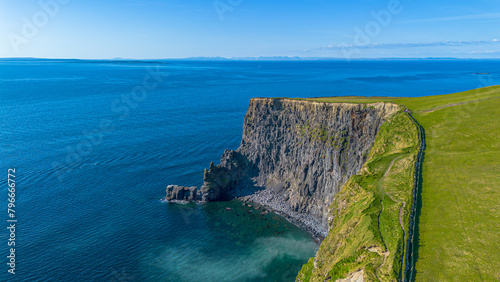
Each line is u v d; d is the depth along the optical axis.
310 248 72.12
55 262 62.03
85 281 57.91
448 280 31.47
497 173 48.75
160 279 60.19
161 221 80.31
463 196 44.47
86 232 72.56
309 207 89.00
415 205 44.34
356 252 37.66
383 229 39.66
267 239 75.38
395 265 33.06
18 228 71.50
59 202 84.31
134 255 66.50
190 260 66.19
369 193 49.47
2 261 60.97
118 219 79.31
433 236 37.88
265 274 63.00
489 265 32.34
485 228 37.56
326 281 37.44
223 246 71.75
